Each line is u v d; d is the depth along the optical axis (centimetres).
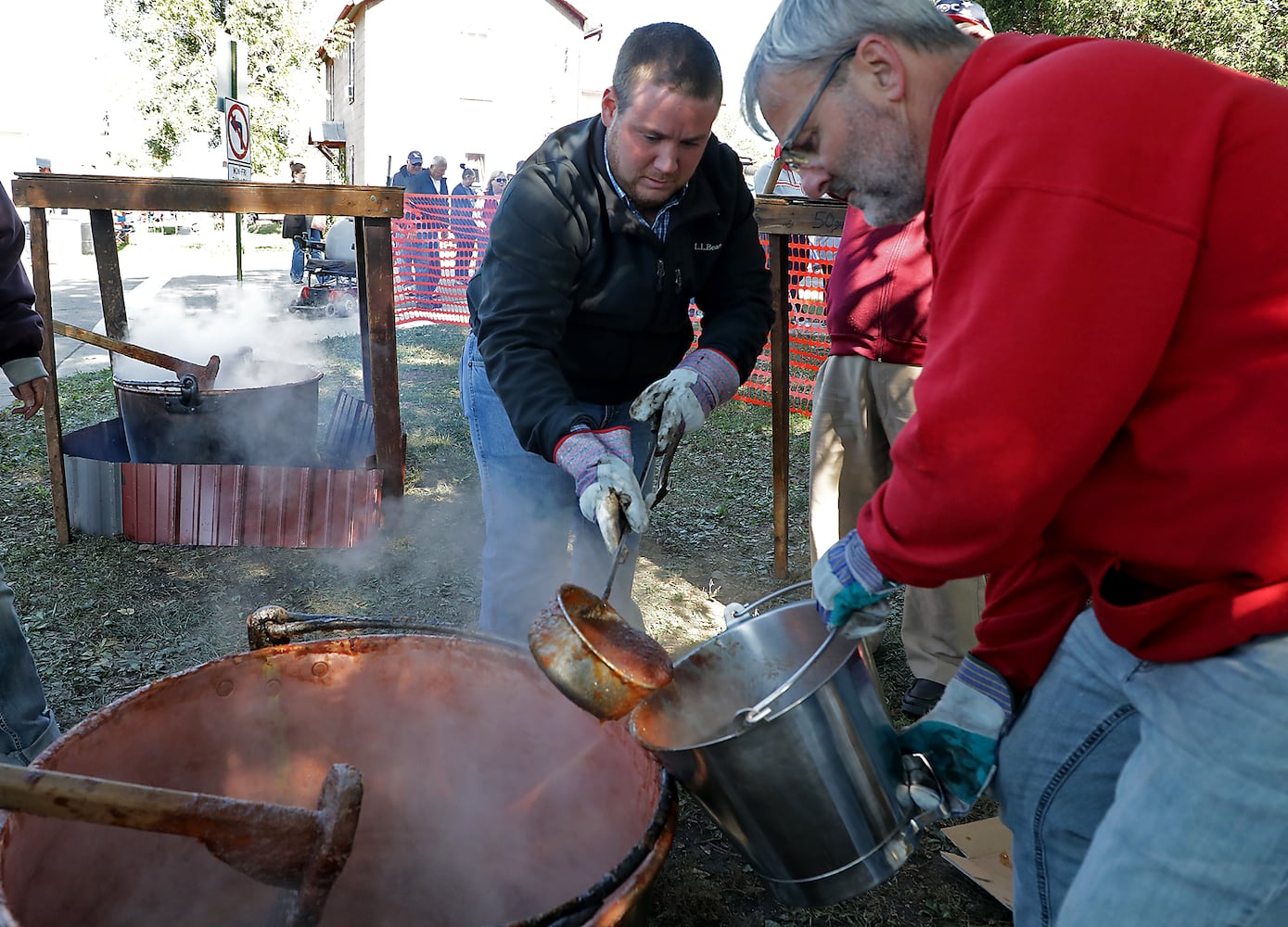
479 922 203
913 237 283
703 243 241
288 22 2559
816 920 221
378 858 204
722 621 368
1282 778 111
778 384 387
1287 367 108
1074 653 149
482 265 249
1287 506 111
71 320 1044
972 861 236
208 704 180
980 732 160
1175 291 107
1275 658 113
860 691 157
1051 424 110
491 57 2584
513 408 216
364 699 195
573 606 165
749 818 155
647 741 158
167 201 384
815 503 323
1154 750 124
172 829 123
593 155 221
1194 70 112
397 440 432
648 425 274
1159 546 120
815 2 133
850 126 136
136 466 416
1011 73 120
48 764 147
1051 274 107
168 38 2467
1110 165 107
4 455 532
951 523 119
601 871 184
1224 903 116
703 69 198
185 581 385
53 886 152
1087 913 125
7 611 227
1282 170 107
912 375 290
